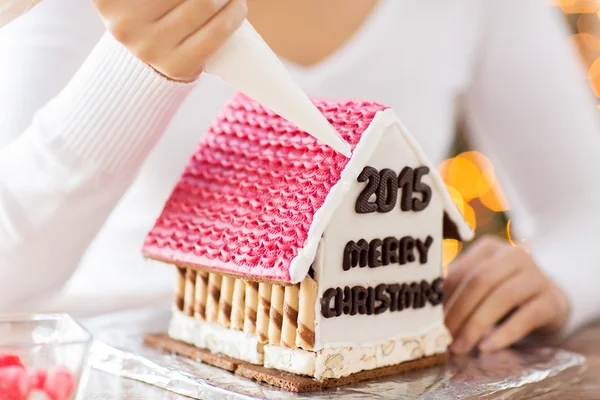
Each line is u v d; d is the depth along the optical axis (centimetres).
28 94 112
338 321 88
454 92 136
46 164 95
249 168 91
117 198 97
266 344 89
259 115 94
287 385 85
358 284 89
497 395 87
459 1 132
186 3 79
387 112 88
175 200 95
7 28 115
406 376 91
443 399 84
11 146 100
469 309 101
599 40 171
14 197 96
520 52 134
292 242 85
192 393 85
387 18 126
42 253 98
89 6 117
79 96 92
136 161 95
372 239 89
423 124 131
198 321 94
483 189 171
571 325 111
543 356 99
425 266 94
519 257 107
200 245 90
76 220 97
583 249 123
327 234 86
